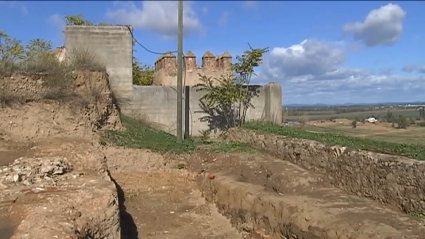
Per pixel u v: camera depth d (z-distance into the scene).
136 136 16.88
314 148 11.79
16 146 12.98
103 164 11.99
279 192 11.00
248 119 20.05
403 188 8.41
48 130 14.63
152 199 13.41
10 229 6.35
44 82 15.52
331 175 10.93
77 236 6.11
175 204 13.02
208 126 19.48
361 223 7.76
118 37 18.14
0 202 7.41
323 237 7.99
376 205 8.92
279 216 9.54
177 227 11.20
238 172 13.46
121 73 18.25
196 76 22.03
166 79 21.72
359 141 11.49
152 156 15.47
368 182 9.52
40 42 21.41
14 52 18.92
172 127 18.97
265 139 15.11
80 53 17.30
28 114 14.61
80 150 12.75
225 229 11.12
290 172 11.80
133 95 18.42
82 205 7.55
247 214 10.73
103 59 18.06
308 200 9.69
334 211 8.69
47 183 8.90
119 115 17.73
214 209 12.48
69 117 15.21
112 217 7.62
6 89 14.66
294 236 8.80
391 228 7.35
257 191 11.14
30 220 6.31
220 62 22.42
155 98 18.70
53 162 10.23
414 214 8.08
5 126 14.10
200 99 19.33
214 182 13.02
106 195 8.08
